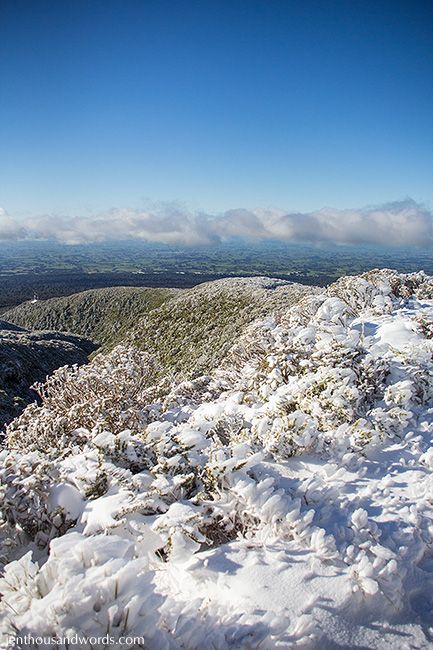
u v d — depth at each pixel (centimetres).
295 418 394
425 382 466
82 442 566
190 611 232
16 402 2647
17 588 228
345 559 260
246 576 257
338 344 523
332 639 218
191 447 387
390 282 925
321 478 350
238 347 771
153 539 296
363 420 407
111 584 202
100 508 314
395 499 311
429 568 266
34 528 333
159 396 731
